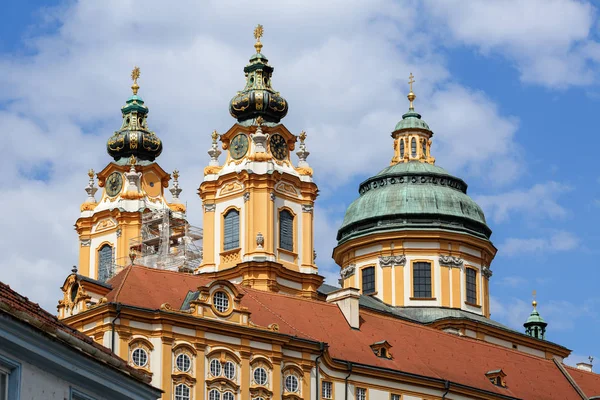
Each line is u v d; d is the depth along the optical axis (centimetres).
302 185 15650
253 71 16188
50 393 5478
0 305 5275
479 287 16950
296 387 12281
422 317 16350
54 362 5491
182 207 17488
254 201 15188
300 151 15900
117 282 12306
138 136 17525
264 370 12056
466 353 14688
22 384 5331
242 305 12700
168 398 11462
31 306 5666
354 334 13562
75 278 12100
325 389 12556
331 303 13862
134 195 17038
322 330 13200
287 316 13088
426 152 18062
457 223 16962
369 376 12938
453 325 16088
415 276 16688
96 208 17200
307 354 12406
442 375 13712
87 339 5909
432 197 17062
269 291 14325
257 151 15450
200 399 11612
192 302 11862
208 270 15262
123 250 16725
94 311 11575
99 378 5734
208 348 11794
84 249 17100
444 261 16688
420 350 14075
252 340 12031
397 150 18025
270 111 15900
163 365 11519
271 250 15062
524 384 14825
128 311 11562
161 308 11669
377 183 17562
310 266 15388
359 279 17000
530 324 18675
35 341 5400
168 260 16275
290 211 15462
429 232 16712
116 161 17562
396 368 13312
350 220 17312
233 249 15162
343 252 17262
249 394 11906
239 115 15912
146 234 16800
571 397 15250
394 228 16800
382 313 15612
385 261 16788
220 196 15462
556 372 15725
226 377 11812
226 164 15612
